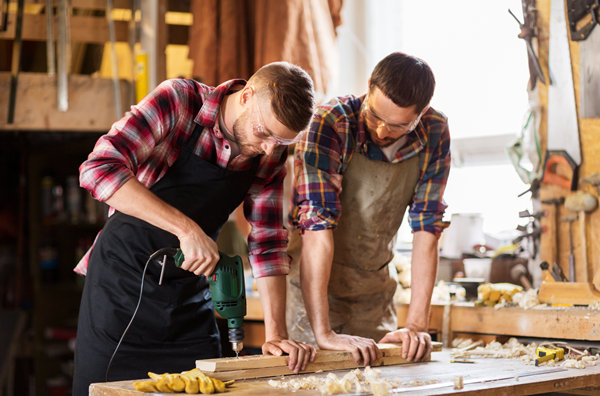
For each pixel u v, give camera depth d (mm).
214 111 1825
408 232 3551
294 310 2367
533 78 2709
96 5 3562
